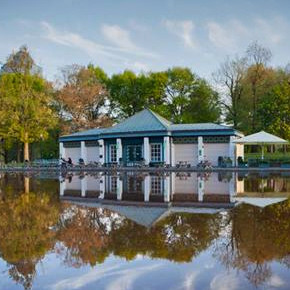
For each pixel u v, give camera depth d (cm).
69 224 949
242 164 3497
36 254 682
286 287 506
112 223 962
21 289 520
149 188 1850
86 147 4194
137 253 682
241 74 5441
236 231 848
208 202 1349
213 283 524
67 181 2356
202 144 3603
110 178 2556
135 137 3800
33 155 6047
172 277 553
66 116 5397
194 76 6131
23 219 1020
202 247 716
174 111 6050
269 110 4203
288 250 684
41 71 5000
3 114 4441
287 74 5172
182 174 2852
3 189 1847
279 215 1056
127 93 6088
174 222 970
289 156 4184
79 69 5434
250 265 601
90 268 602
